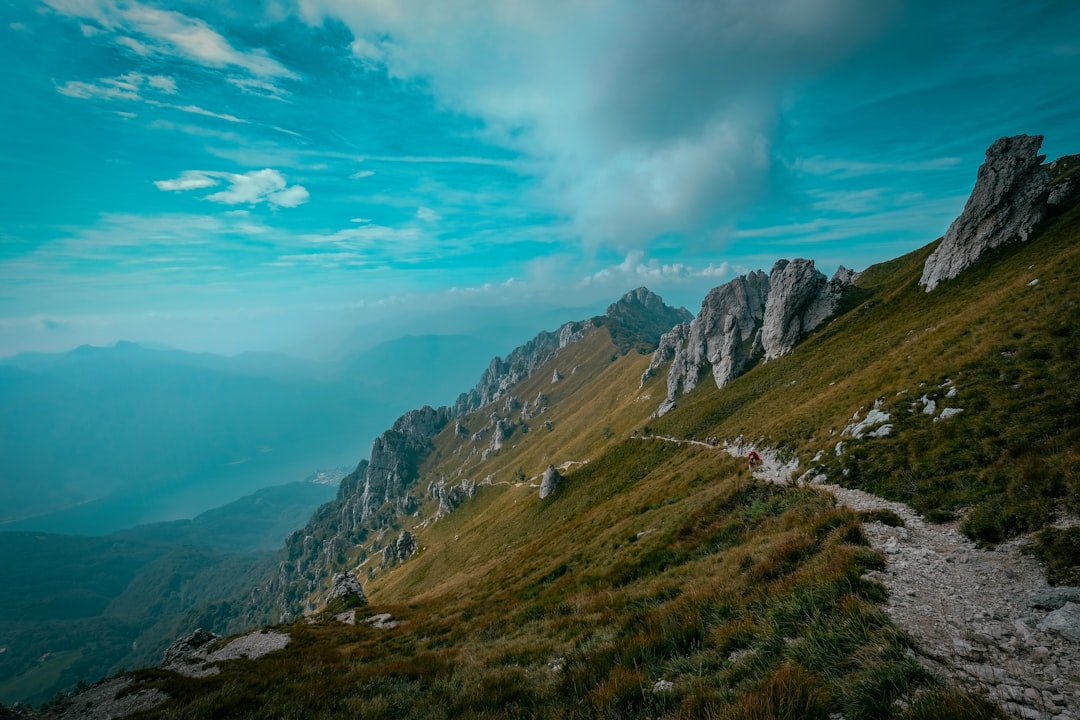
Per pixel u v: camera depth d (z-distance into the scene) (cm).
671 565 2345
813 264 13075
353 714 1436
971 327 3059
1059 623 824
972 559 1191
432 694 1466
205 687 2350
